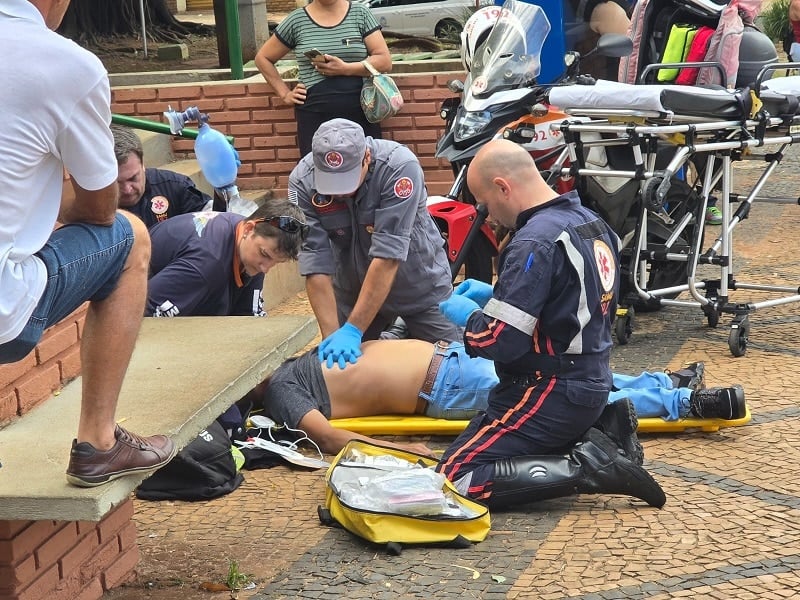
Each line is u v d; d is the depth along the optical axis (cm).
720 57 689
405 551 384
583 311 402
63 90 240
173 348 360
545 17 682
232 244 457
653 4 723
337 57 738
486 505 409
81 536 345
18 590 317
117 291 273
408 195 491
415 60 933
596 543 383
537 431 413
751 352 584
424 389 490
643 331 629
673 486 430
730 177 595
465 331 412
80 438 274
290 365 501
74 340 356
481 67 676
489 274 658
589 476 404
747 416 477
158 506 432
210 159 557
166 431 293
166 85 797
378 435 491
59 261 254
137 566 379
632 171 576
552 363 410
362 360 493
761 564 361
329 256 516
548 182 591
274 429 484
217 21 921
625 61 747
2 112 235
